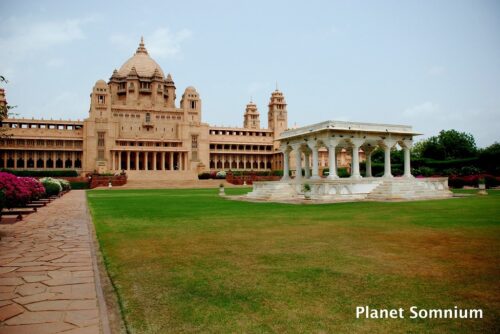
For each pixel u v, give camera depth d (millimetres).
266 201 40969
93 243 15938
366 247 14078
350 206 32719
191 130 126312
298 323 7180
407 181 45844
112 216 25984
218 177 107125
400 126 49969
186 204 36688
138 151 117000
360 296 8633
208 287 9391
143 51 146250
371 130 47531
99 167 107312
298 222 21812
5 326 7070
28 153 114438
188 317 7484
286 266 11375
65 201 42812
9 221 23656
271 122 147875
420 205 31953
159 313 7703
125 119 122062
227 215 26141
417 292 8875
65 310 7938
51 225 21906
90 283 9938
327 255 12805
